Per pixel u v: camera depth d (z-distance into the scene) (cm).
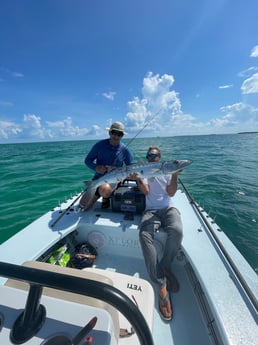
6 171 1066
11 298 82
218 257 175
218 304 130
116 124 319
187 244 197
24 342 67
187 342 155
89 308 80
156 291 201
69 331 71
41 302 80
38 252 188
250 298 130
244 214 507
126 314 67
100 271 168
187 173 962
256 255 367
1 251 188
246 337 111
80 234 257
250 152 1711
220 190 686
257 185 724
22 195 667
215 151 1856
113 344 73
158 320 172
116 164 339
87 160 346
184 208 289
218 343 138
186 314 176
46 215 273
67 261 228
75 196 357
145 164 261
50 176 937
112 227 243
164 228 226
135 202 269
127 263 240
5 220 488
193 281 200
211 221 242
